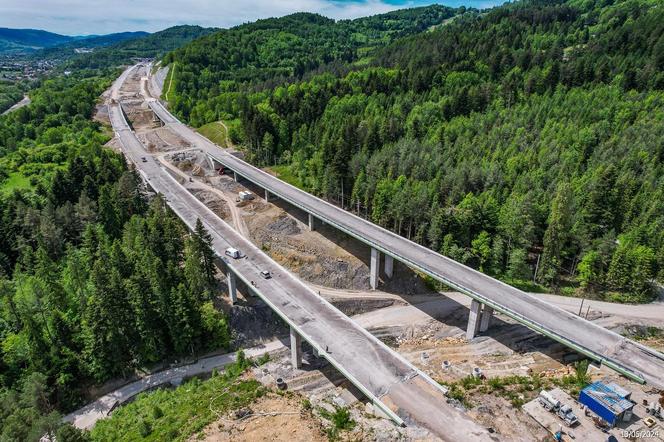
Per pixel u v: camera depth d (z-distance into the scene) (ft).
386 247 260.83
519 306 207.51
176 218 318.45
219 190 407.44
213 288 252.01
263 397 173.06
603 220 289.12
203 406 171.94
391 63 619.67
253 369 211.82
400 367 172.14
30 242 272.92
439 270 237.86
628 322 239.09
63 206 291.58
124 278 230.27
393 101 484.33
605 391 149.69
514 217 276.00
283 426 147.02
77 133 487.20
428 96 478.59
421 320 254.06
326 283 283.38
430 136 401.70
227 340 235.20
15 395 171.83
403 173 340.80
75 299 233.14
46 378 183.32
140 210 316.40
